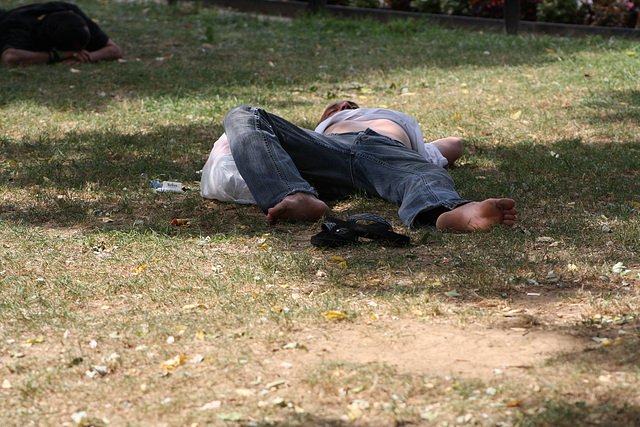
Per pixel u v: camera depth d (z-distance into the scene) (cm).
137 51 1566
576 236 548
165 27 1848
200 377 351
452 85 1241
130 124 1003
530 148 862
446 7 1877
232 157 681
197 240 571
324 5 1969
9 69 1377
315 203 616
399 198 632
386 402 323
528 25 1708
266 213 640
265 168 627
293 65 1423
